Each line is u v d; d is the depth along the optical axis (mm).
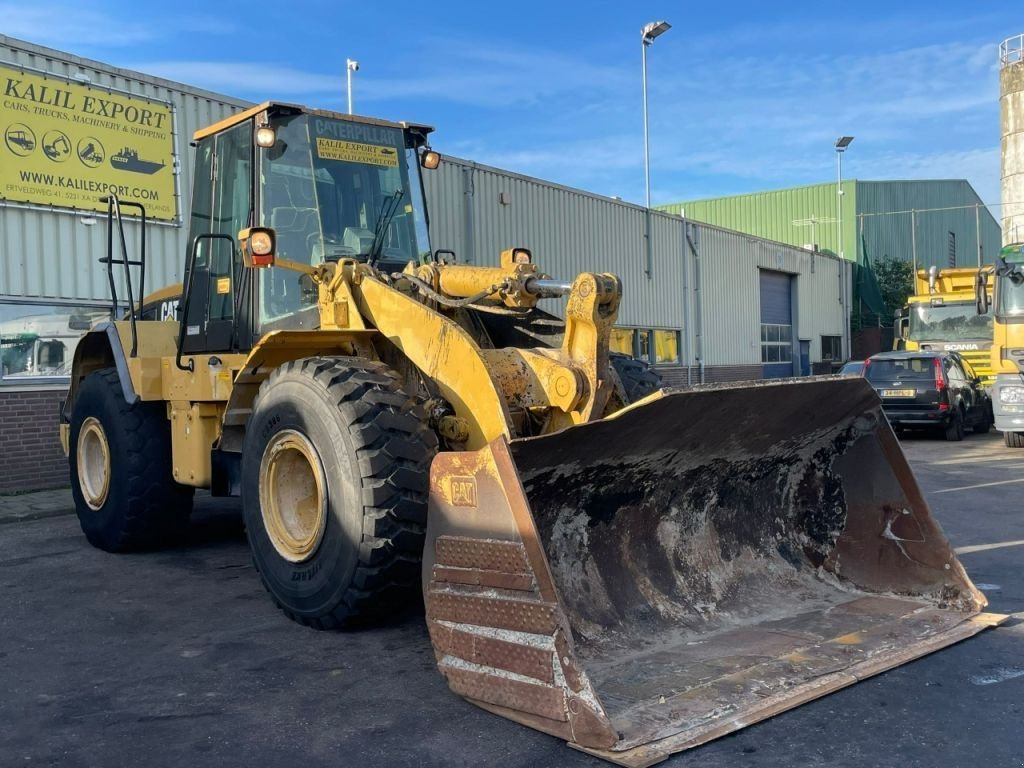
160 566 6480
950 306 19516
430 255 6125
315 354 5254
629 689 3662
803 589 4938
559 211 18297
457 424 4504
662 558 4582
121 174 11039
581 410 4293
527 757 3234
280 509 4949
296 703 3797
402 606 4641
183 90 11719
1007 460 12523
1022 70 24406
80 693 3969
